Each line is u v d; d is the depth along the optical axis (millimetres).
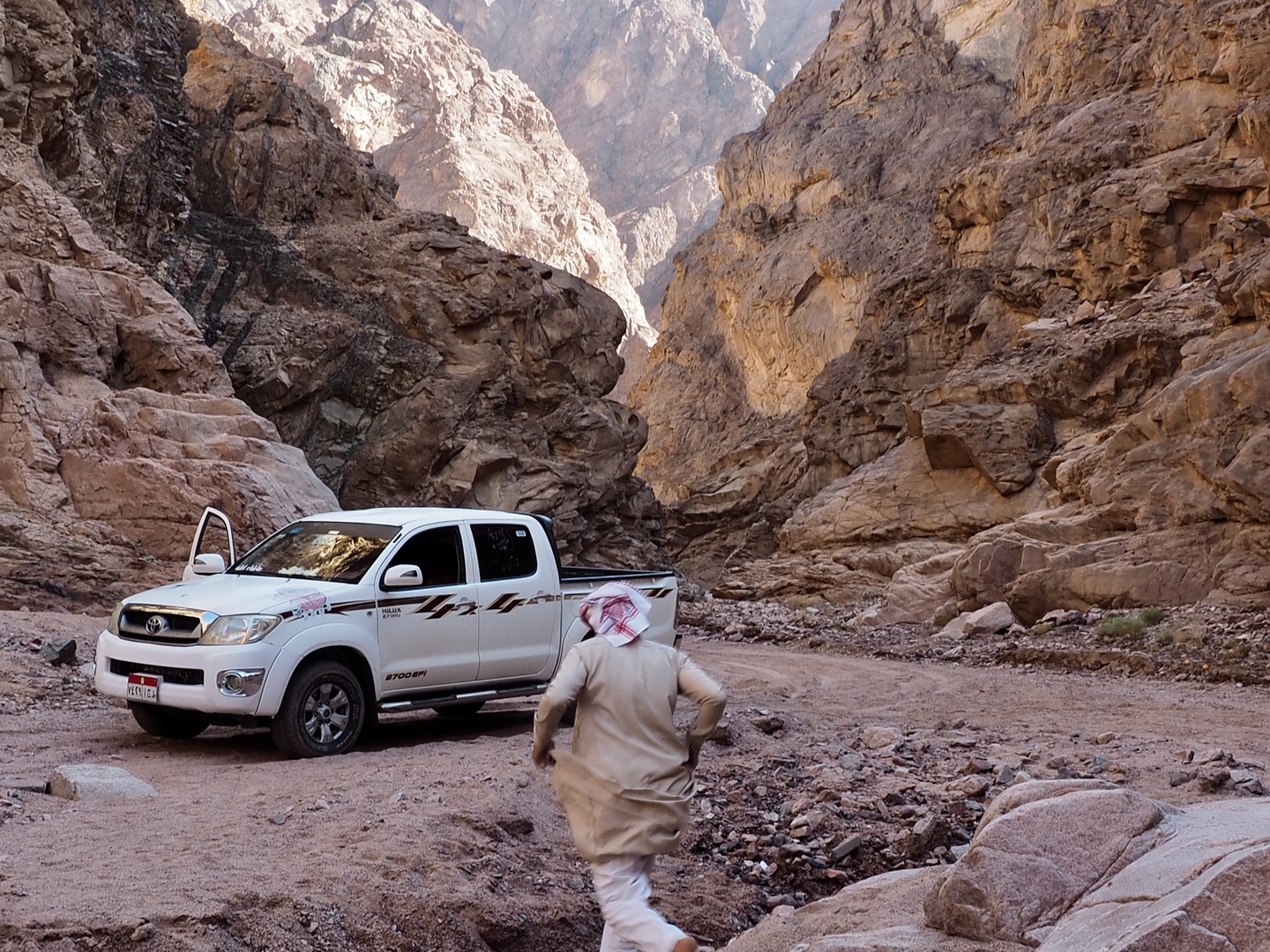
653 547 39875
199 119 36312
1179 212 35469
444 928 5301
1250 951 3557
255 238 35031
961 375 35969
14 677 10961
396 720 10836
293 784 7305
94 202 29953
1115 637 18703
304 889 5250
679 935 4121
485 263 35812
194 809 6574
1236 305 25203
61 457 20516
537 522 10375
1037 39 55844
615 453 38156
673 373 72438
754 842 7137
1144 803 4773
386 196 41469
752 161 75125
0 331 21203
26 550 18375
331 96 133375
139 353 23953
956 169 50938
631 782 4359
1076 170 40844
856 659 19094
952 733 10531
